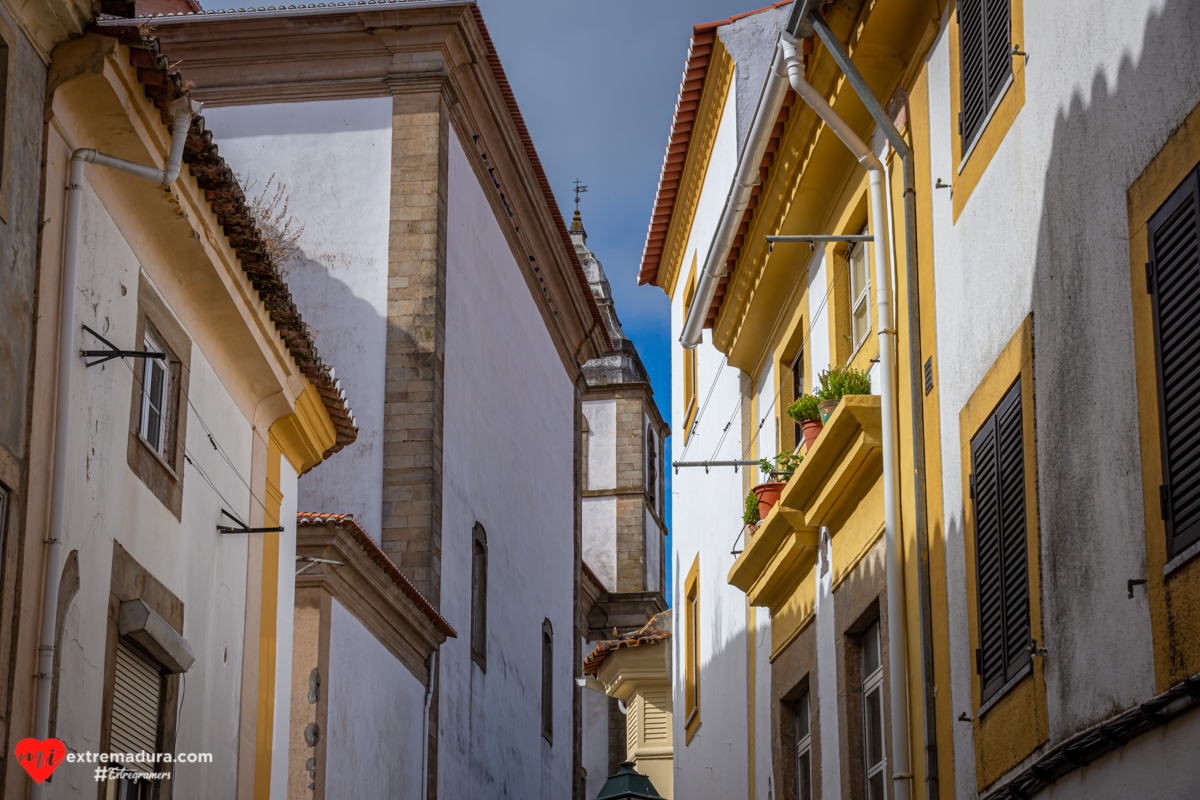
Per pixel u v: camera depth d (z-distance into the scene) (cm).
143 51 1112
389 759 2116
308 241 2723
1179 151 793
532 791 3216
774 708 1667
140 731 1262
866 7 1258
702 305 1864
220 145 2778
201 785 1390
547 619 3512
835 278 1484
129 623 1212
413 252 2711
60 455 1084
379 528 2569
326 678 1797
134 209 1253
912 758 1181
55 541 1070
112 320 1213
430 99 2778
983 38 1100
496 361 3159
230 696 1477
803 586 1566
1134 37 853
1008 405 1024
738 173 1582
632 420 5919
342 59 2805
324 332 2677
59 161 1117
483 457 2997
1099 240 885
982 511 1063
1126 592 834
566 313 3847
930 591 1168
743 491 1900
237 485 1519
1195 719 761
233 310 1427
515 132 3152
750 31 1902
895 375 1264
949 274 1155
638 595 5425
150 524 1286
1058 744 909
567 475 3878
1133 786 822
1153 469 805
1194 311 768
